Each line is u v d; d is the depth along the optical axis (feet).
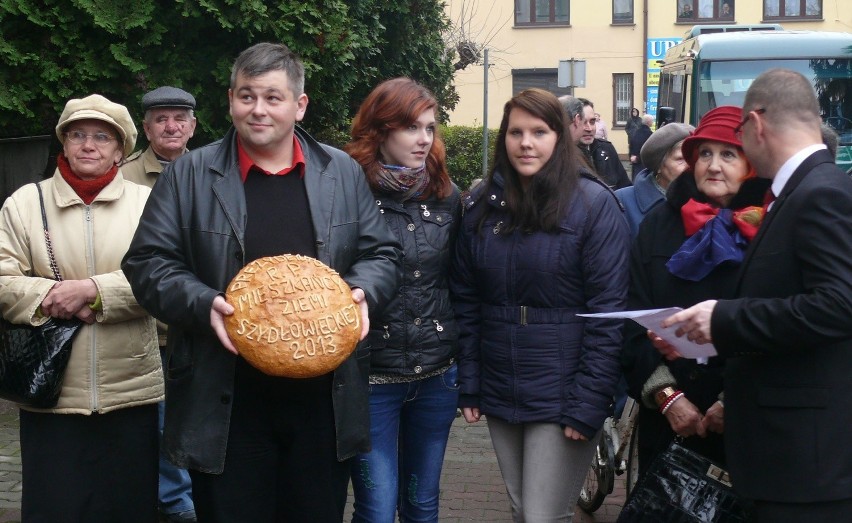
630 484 15.05
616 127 106.32
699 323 9.11
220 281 9.98
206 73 26.55
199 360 9.91
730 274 10.82
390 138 12.04
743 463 9.28
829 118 39.68
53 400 11.84
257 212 10.20
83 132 12.47
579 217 11.57
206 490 10.11
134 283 9.98
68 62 24.57
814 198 8.75
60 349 11.82
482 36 105.60
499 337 11.93
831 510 8.84
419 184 12.16
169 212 10.10
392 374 11.96
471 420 12.40
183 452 9.86
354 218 10.67
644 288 11.51
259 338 9.21
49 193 12.57
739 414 9.33
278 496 10.52
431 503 12.75
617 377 11.55
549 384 11.67
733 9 104.32
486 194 12.12
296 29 27.37
